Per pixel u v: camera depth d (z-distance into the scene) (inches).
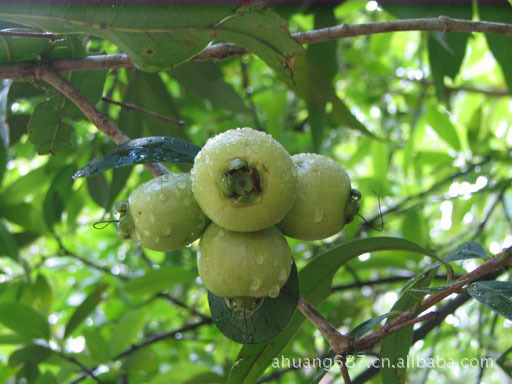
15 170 30.7
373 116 34.6
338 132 30.8
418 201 26.0
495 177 25.5
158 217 9.8
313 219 10.2
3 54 12.0
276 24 9.7
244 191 9.2
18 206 22.2
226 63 22.9
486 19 16.7
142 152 11.3
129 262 28.9
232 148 9.2
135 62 10.6
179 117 20.6
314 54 18.9
